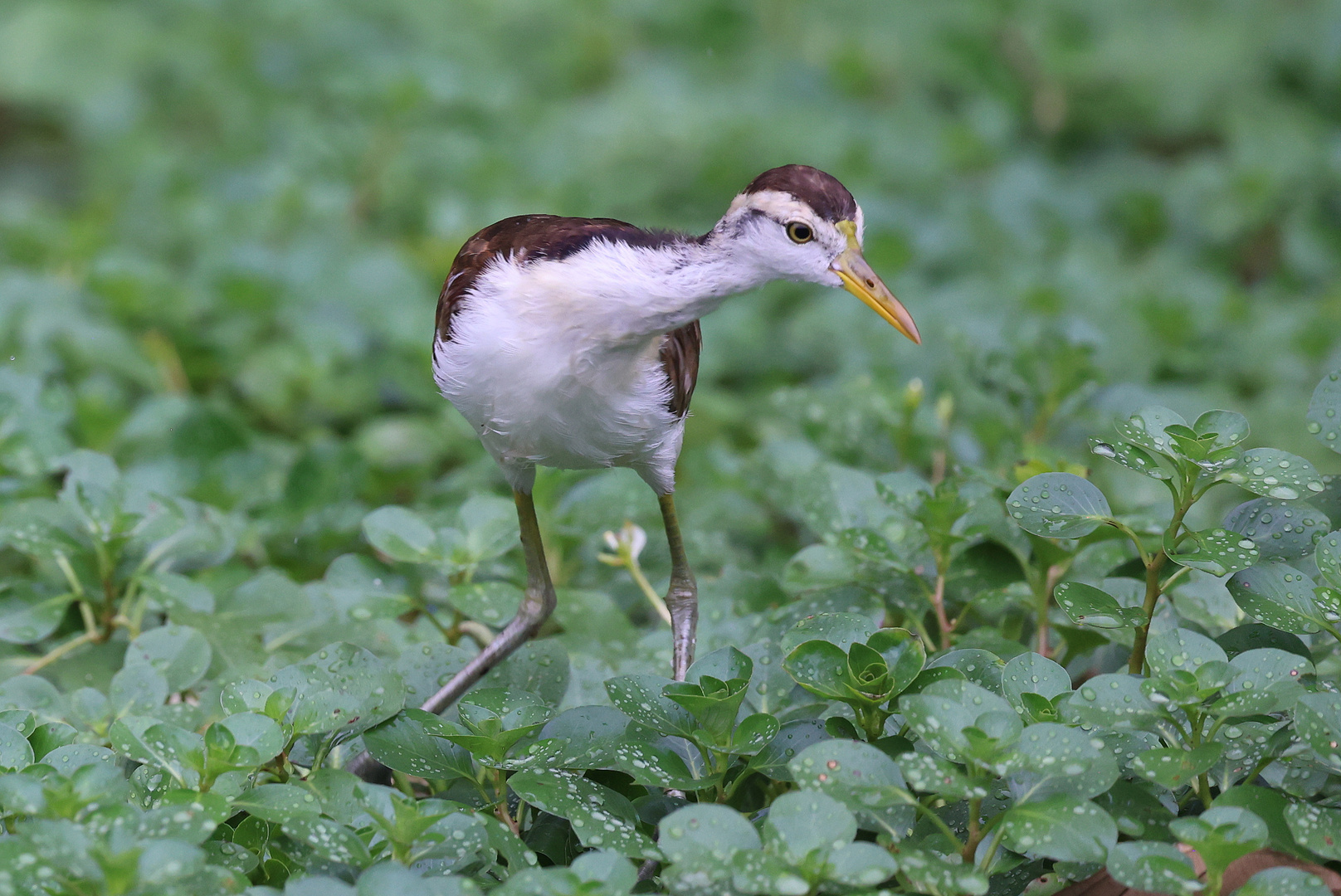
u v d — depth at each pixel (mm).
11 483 9508
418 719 6555
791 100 18172
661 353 7559
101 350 11750
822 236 7324
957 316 13070
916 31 19672
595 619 8578
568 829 6582
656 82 17984
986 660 6781
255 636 8328
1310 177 15797
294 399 12289
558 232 7316
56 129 20266
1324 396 6547
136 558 8719
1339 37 18422
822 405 10844
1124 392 10625
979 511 8109
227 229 15109
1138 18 19547
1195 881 5340
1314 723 5648
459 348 7297
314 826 5750
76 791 5812
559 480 9797
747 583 8875
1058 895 6070
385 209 16031
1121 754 6199
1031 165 16641
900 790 5746
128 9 20359
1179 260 15242
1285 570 6387
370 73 17031
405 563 9227
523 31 20172
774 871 5344
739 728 6211
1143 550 6469
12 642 8453
